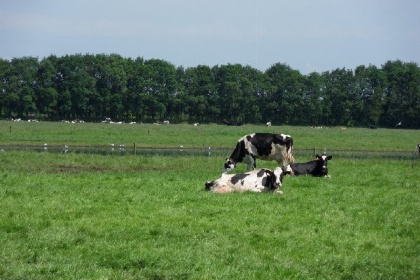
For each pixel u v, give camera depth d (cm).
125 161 3581
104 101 14350
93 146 5097
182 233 1527
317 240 1511
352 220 1758
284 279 1206
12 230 1546
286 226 1641
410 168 3341
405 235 1603
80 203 1942
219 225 1634
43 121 12750
